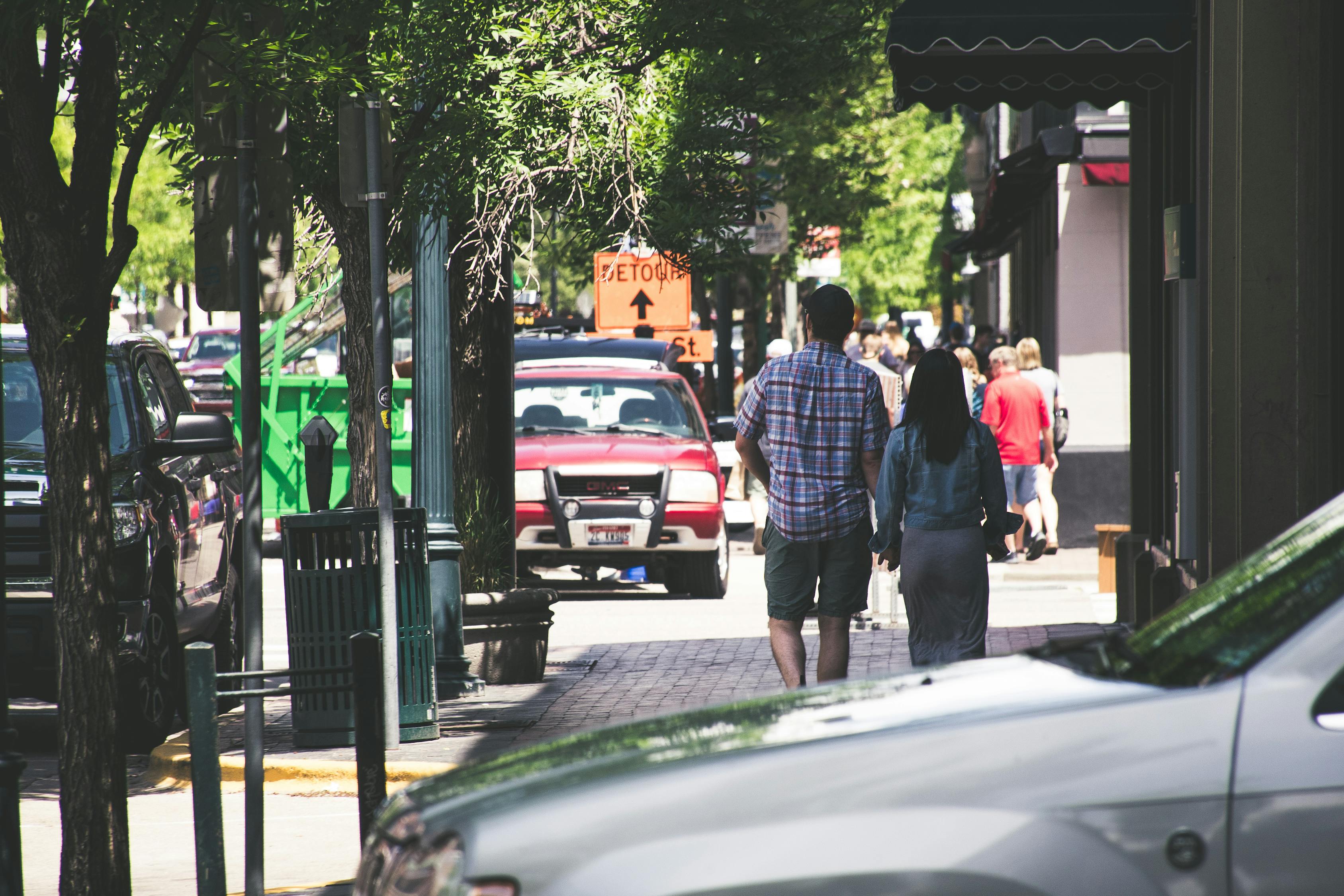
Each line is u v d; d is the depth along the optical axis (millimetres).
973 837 12367
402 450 74625
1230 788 12312
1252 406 36969
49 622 37719
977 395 77625
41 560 37906
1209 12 38031
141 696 39031
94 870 22719
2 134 22438
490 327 46812
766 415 33406
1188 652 13945
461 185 38406
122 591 38594
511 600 43906
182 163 36062
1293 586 14172
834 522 32875
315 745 36688
